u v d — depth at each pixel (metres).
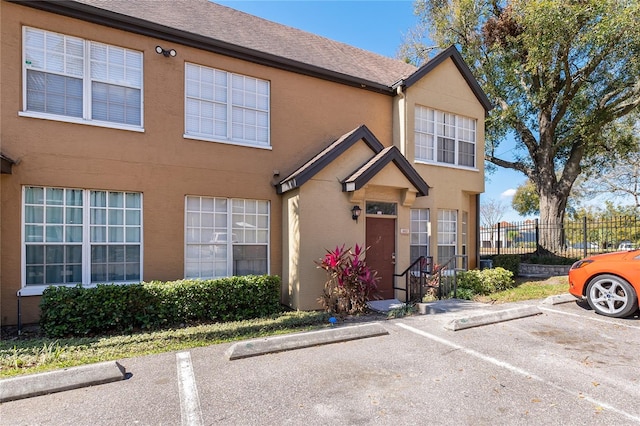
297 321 6.75
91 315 5.93
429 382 4.05
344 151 8.68
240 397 3.69
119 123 7.30
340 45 12.55
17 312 6.37
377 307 8.09
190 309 6.66
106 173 7.12
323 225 8.39
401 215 9.58
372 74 11.08
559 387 3.93
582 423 3.22
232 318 7.05
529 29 13.12
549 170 15.95
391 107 11.05
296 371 4.34
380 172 8.84
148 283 6.64
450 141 11.72
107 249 7.21
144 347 5.21
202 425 3.17
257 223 8.81
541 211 16.14
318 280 8.30
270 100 8.98
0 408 3.41
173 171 7.77
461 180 11.79
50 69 6.78
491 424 3.20
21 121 6.46
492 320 6.46
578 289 7.33
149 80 7.57
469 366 4.52
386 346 5.27
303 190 8.17
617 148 16.75
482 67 16.16
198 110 8.18
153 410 3.41
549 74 14.35
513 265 13.09
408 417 3.31
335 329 5.65
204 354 4.91
